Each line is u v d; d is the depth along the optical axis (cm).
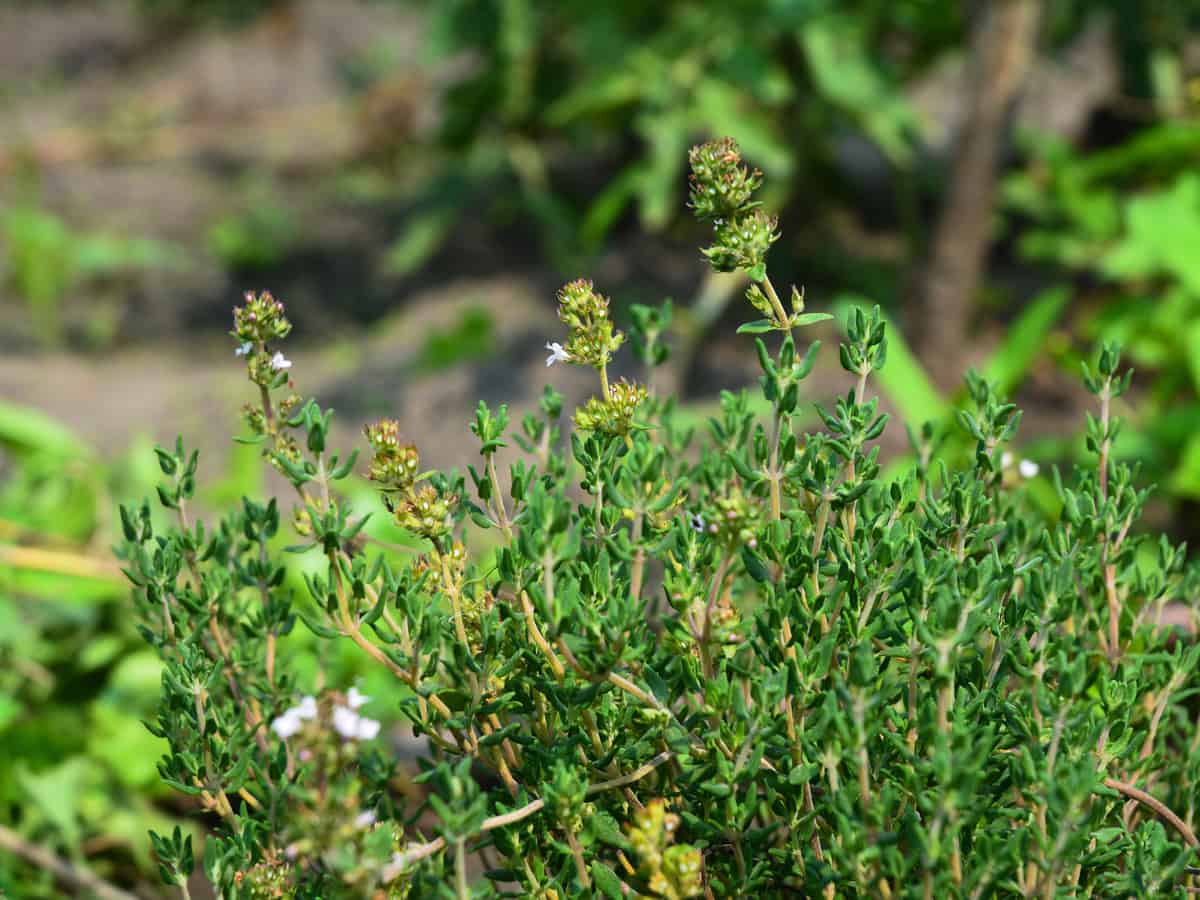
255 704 142
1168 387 345
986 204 400
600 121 535
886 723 118
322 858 96
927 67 536
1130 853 121
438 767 99
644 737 117
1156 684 139
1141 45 526
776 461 115
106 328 544
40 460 275
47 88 826
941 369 406
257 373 121
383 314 548
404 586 118
